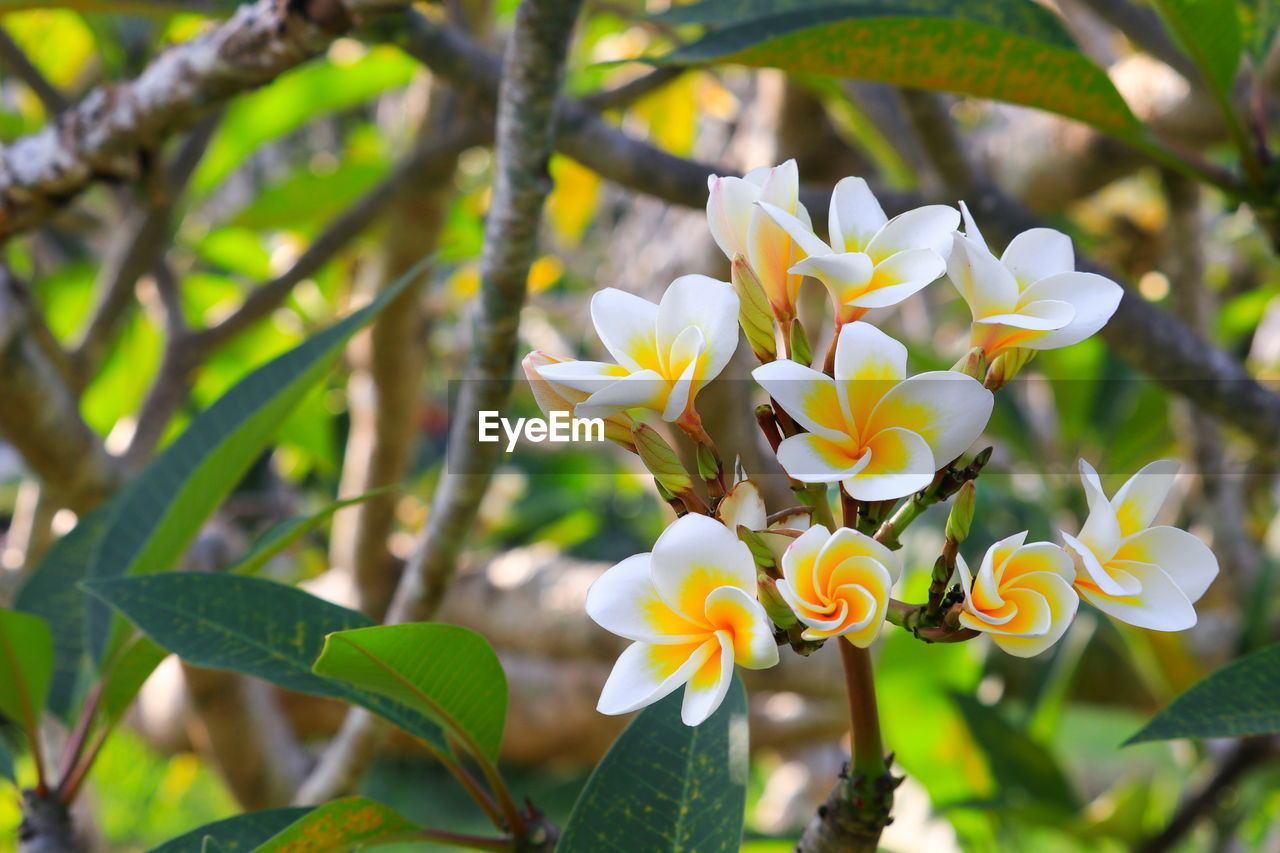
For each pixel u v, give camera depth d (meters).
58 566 1.27
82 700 1.20
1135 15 1.50
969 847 1.76
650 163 1.54
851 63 1.06
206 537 2.06
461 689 0.94
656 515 3.40
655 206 3.11
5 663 1.05
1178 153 1.16
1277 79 1.70
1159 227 2.67
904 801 2.10
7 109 2.50
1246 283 2.98
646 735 0.95
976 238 0.83
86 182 1.29
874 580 0.79
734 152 2.87
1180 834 1.61
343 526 2.59
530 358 0.85
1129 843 1.66
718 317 0.83
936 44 1.05
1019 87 1.08
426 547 1.25
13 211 1.31
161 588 1.01
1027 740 1.69
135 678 1.08
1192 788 1.74
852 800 0.89
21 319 1.45
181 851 0.97
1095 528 0.81
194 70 1.17
